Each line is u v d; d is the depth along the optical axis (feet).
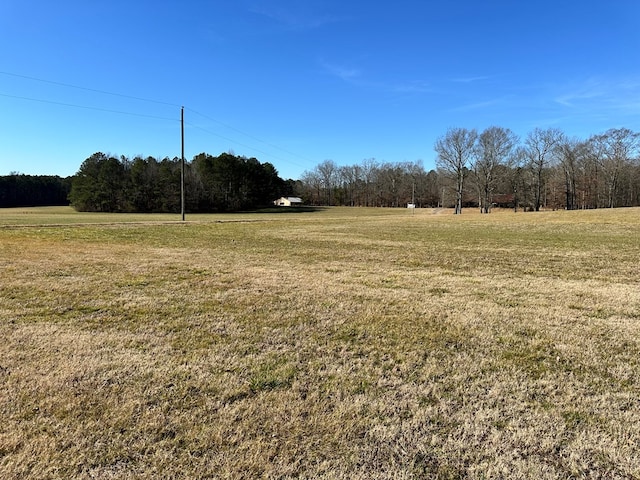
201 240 52.39
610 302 18.97
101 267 28.78
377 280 24.67
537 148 188.65
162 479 6.61
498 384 10.19
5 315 16.20
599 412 8.86
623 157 179.22
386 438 7.84
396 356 12.12
